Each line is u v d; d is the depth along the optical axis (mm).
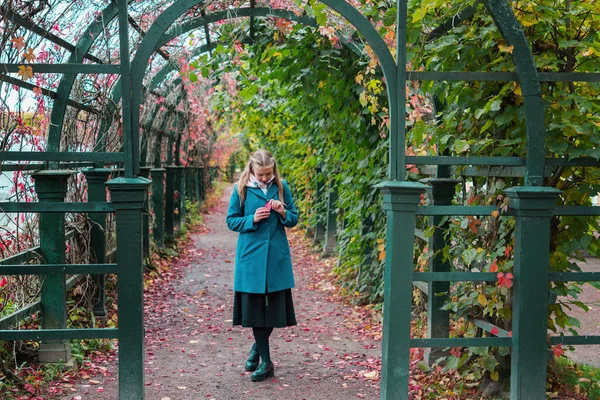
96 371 4211
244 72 6191
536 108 3162
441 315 4188
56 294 4188
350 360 4590
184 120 11672
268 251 3885
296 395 3785
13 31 3432
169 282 8008
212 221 16906
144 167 7812
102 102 5613
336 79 5793
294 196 14391
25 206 2998
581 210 3262
